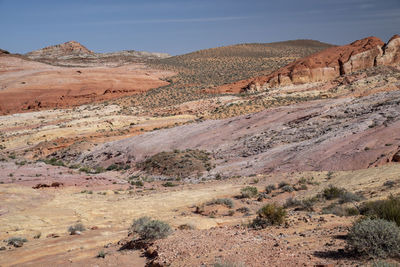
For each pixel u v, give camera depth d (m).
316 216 12.86
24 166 41.28
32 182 31.30
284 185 24.75
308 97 80.56
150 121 78.88
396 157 25.08
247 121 53.25
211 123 58.00
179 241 9.21
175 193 26.50
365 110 41.59
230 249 7.79
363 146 29.28
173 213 19.14
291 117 49.16
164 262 7.51
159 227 10.19
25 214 17.97
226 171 36.25
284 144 39.94
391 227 6.21
